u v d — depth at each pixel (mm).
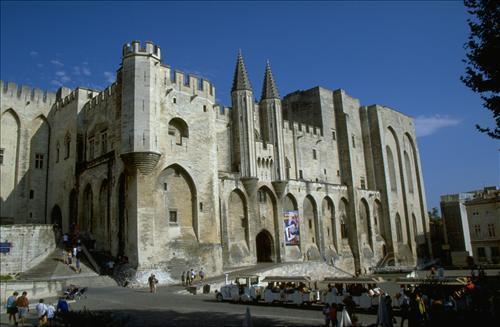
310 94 69312
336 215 62938
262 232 52812
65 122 51094
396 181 75562
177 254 39312
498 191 75188
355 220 64750
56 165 51719
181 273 38750
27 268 36781
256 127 55906
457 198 81125
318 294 26250
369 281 25219
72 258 37656
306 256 56188
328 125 68000
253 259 49281
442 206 81375
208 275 41094
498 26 16547
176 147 41344
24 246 37156
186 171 41750
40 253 38031
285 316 21391
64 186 49281
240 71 53469
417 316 18750
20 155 51094
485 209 71875
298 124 62969
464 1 17359
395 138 78438
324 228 60438
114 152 40812
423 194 82562
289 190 55781
